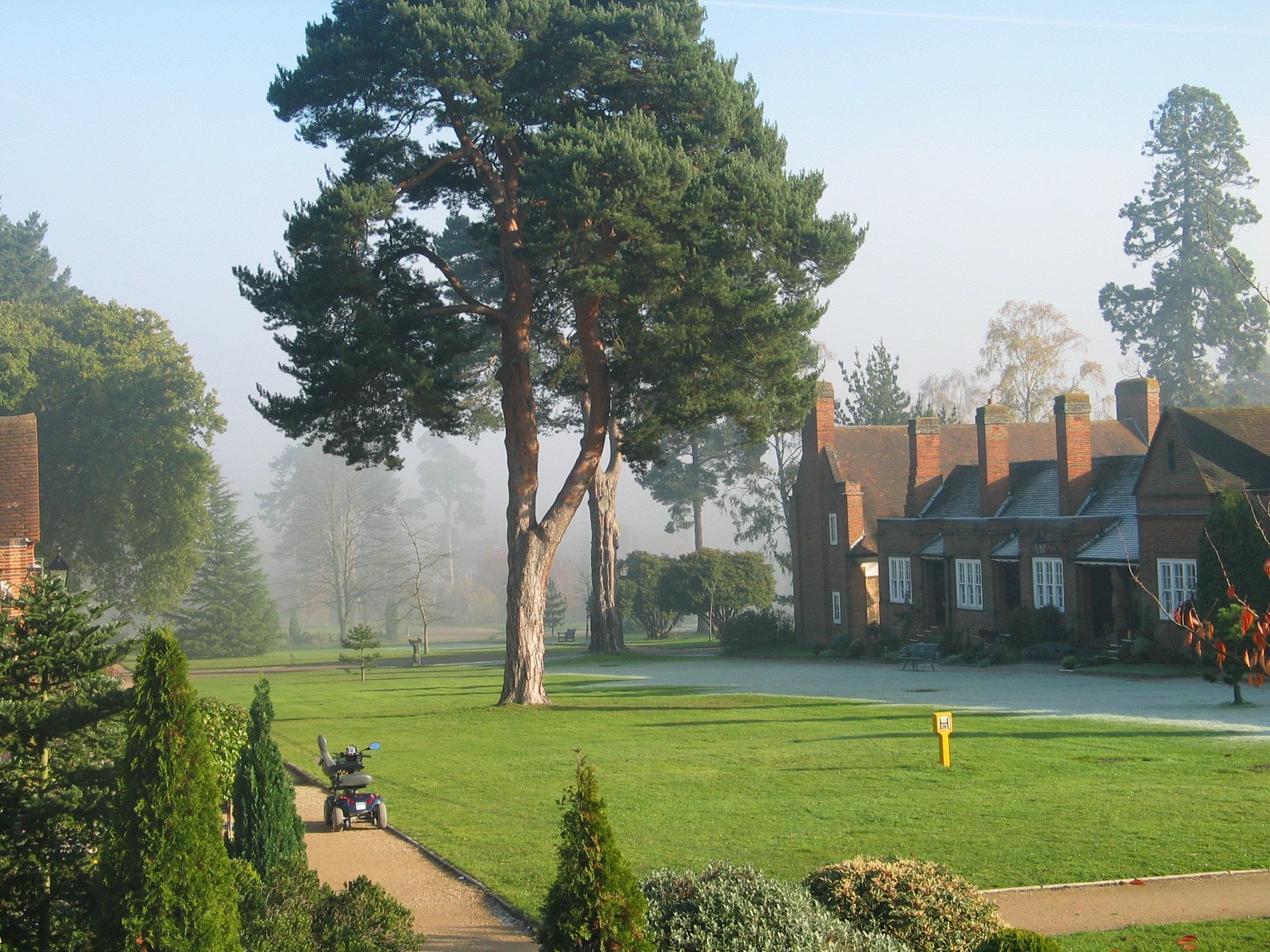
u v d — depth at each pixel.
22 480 30.59
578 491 32.47
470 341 28.86
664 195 27.03
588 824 7.22
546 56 28.52
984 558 46.84
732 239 27.30
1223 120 78.69
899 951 8.46
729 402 29.67
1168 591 36.56
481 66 28.19
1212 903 10.73
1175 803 14.86
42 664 9.71
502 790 18.22
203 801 7.37
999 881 11.59
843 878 9.55
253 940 8.62
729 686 37.44
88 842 9.45
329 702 36.19
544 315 34.50
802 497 61.75
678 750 21.58
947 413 89.94
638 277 27.95
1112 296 85.25
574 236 27.52
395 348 28.34
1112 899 10.94
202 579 92.00
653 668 50.41
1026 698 28.67
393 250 30.47
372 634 51.12
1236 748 19.09
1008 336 80.88
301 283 28.17
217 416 67.19
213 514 93.50
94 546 63.50
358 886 9.82
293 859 10.84
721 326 28.47
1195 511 35.44
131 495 62.75
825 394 60.31
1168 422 36.75
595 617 63.59
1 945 8.88
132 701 8.42
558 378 35.22
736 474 89.50
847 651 51.12
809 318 28.45
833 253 28.55
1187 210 79.25
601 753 21.80
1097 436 57.38
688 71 28.95
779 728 24.30
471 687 41.78
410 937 9.42
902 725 23.69
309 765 21.73
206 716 16.55
